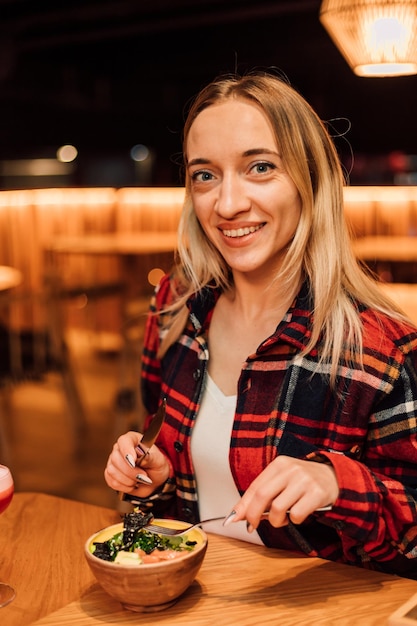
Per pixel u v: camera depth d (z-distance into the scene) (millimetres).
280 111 1283
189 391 1466
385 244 5539
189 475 1430
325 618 1050
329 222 1363
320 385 1334
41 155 11852
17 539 1340
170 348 1562
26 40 8734
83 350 6461
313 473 1108
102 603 1097
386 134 9008
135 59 9602
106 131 10469
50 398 5348
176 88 10359
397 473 1325
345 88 8984
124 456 1330
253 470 1337
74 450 4297
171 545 1113
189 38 9094
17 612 1100
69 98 9852
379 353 1315
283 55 8609
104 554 1080
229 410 1405
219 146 1284
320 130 1354
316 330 1325
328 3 2666
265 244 1329
